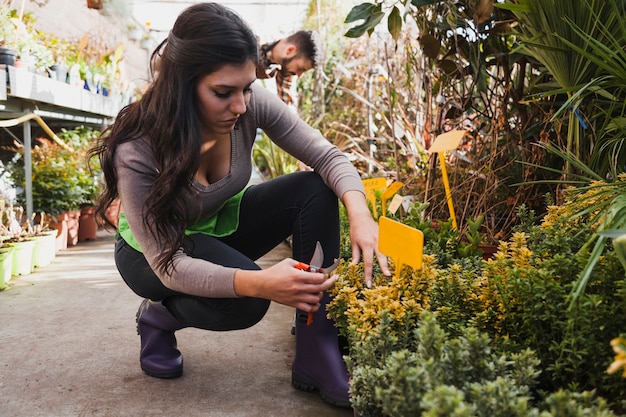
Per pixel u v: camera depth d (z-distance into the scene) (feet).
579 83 6.03
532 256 4.39
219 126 4.50
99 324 7.71
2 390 5.53
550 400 2.63
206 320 5.11
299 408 5.13
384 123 13.61
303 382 5.43
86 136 18.03
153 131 4.42
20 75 11.25
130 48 27.50
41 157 14.97
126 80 23.34
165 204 4.40
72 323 7.76
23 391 5.50
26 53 12.57
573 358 3.36
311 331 5.33
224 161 5.20
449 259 5.65
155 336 5.86
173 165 4.33
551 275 3.74
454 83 7.95
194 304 5.07
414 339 4.02
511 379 3.28
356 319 4.03
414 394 2.85
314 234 5.40
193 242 4.98
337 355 5.26
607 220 3.74
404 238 4.05
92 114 17.95
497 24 6.79
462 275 4.59
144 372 5.95
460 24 7.07
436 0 7.13
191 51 4.17
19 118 12.19
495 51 7.42
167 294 5.40
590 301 3.31
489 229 7.16
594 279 3.68
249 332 7.32
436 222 7.43
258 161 22.56
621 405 3.21
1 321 7.88
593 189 4.86
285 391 5.50
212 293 4.44
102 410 5.09
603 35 5.57
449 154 8.89
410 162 9.76
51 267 11.83
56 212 14.06
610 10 5.62
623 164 6.05
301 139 5.53
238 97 4.35
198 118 4.49
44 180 14.40
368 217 4.95
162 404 5.21
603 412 2.57
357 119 17.30
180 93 4.29
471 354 3.18
